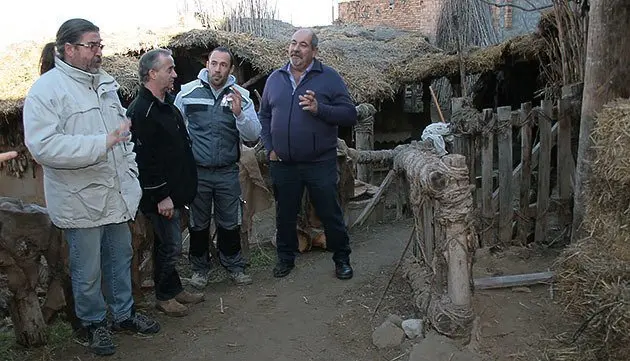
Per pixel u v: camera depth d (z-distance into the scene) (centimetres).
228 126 459
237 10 1233
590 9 419
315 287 477
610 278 317
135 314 405
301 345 380
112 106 357
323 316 421
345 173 618
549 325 367
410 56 1248
